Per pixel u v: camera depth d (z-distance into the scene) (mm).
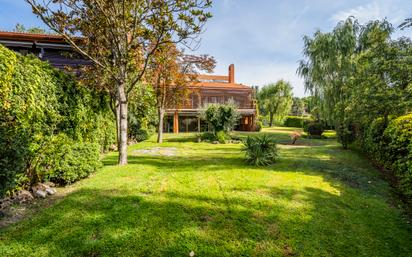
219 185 4629
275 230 2998
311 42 15398
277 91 31141
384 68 6473
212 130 13617
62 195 4000
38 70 4555
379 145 6625
